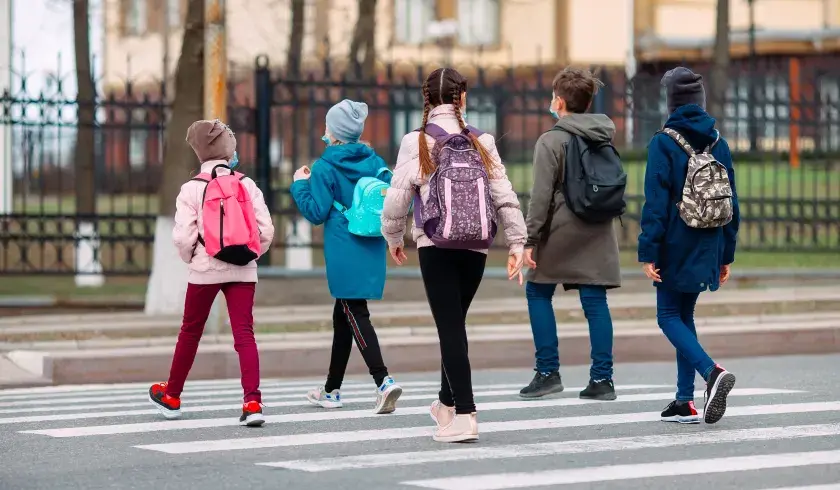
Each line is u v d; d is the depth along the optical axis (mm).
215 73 16828
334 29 46844
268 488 7461
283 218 24859
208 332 16734
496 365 16141
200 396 12758
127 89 21844
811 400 11391
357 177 10734
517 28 51469
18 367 15125
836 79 43812
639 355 16547
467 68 50656
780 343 17016
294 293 20953
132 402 12328
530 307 11859
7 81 26094
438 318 8914
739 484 7484
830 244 28016
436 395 12414
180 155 21000
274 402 11883
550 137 11484
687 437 9273
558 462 8227
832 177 34312
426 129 8852
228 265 10195
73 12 26562
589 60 50781
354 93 23203
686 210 9547
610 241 11586
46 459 8680
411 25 51031
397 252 9352
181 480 7785
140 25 56000
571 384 13484
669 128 9734
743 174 34906
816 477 7703
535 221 11422
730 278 22094
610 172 11383
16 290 24156
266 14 46812
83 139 24203
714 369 9555
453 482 7523
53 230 29844
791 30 47281
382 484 7500
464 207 8555
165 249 20375
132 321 18328
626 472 7852
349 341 11172
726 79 30938
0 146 25609
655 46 48781
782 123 24141
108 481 7816
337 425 10094
